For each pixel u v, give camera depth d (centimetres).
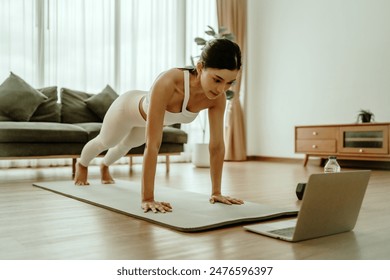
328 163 193
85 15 452
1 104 347
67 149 319
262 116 585
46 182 262
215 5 566
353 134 415
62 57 437
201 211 155
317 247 110
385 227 137
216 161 178
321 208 117
